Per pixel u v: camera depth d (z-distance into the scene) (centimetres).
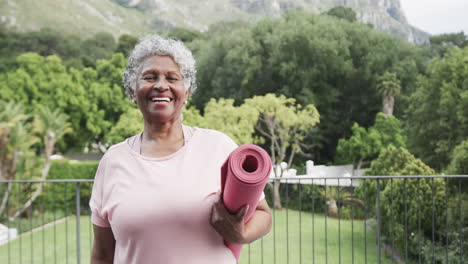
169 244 94
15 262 671
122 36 2709
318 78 2200
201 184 98
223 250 97
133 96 110
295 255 680
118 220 98
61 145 1941
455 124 1414
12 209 1038
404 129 1708
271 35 2250
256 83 2198
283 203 1248
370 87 2233
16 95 1880
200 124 1411
